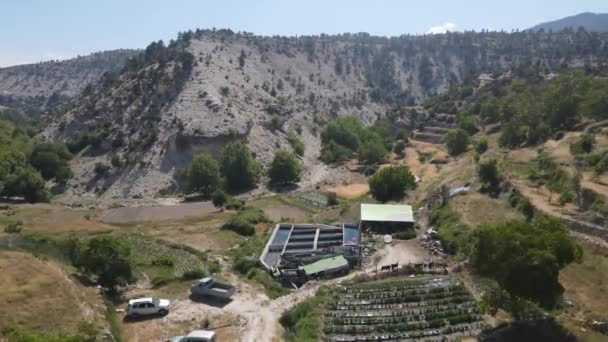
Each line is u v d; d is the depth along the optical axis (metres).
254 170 177.75
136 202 153.25
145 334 55.06
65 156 191.25
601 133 112.62
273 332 56.59
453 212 92.38
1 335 46.19
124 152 193.50
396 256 82.44
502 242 52.34
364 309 61.12
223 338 54.66
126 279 66.00
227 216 126.06
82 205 148.00
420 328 56.19
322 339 53.81
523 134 140.50
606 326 53.25
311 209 135.12
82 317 52.88
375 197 127.81
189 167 171.62
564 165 98.50
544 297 50.06
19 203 145.00
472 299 63.06
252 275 77.06
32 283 56.19
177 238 102.06
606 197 76.38
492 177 100.44
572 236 70.81
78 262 65.00
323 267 77.31
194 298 65.56
